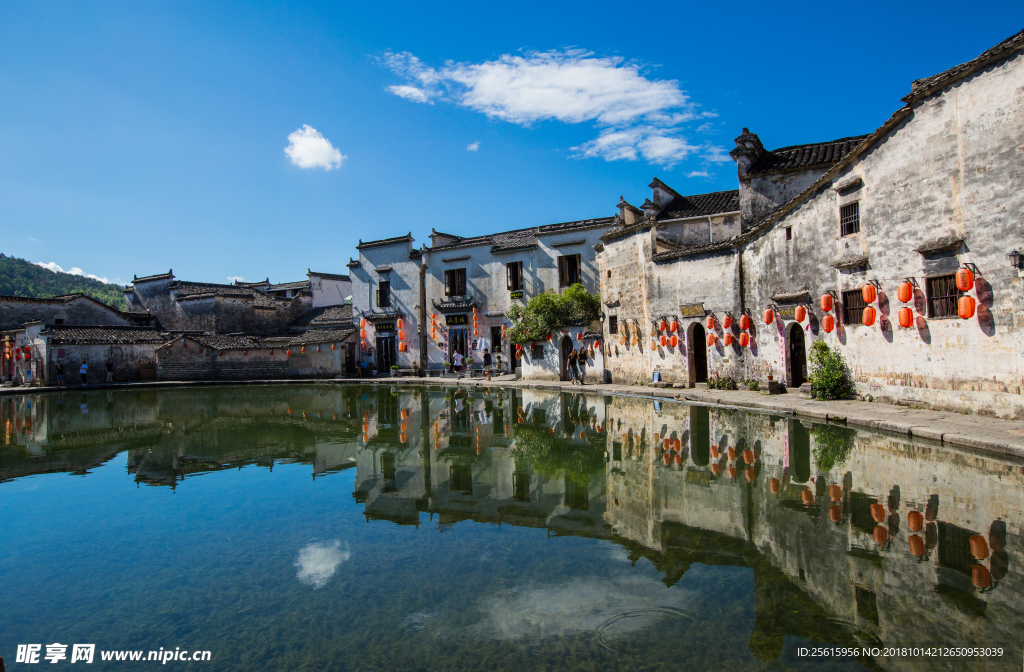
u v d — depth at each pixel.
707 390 15.62
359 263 31.14
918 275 10.46
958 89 9.62
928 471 6.72
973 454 7.45
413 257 29.25
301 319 36.91
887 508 5.53
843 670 3.05
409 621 3.83
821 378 12.41
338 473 8.28
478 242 27.31
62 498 7.16
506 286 26.34
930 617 3.59
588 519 5.81
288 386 25.34
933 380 10.23
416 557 4.97
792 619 3.65
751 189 17.38
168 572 4.80
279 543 5.43
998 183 9.04
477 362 26.97
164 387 25.55
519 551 5.03
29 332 27.02
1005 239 8.95
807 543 4.83
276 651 3.53
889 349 11.17
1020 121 8.74
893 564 4.34
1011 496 5.70
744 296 15.55
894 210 10.92
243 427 12.84
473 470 8.16
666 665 3.18
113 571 4.84
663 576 4.37
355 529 5.77
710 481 6.89
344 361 29.86
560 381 21.58
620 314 19.69
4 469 8.91
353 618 3.92
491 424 12.34
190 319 35.72
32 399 20.48
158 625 3.90
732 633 3.50
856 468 7.03
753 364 15.16
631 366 19.17
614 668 3.16
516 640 3.54
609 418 12.28
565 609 3.91
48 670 3.38
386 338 30.30
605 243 20.53
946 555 4.44
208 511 6.50
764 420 10.84
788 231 13.87
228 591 4.40
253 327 36.22
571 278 24.53
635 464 7.99
